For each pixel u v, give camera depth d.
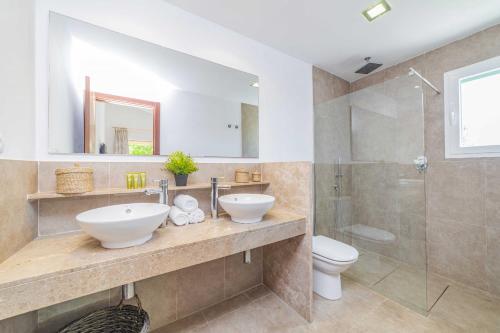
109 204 1.25
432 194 1.99
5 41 0.81
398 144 1.87
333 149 2.29
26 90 0.98
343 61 2.25
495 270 1.62
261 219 1.41
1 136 0.77
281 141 2.05
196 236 1.09
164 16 1.45
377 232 2.06
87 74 1.23
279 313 1.50
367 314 1.47
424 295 1.62
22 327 0.92
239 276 1.74
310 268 1.43
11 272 0.72
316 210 2.27
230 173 1.73
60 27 1.15
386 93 1.92
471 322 1.38
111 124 1.29
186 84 1.54
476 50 1.74
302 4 1.46
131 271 0.86
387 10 1.50
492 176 1.65
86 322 1.10
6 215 0.80
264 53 1.94
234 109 1.76
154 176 1.40
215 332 1.33
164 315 1.39
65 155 1.16
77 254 0.87
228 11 1.54
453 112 1.86
